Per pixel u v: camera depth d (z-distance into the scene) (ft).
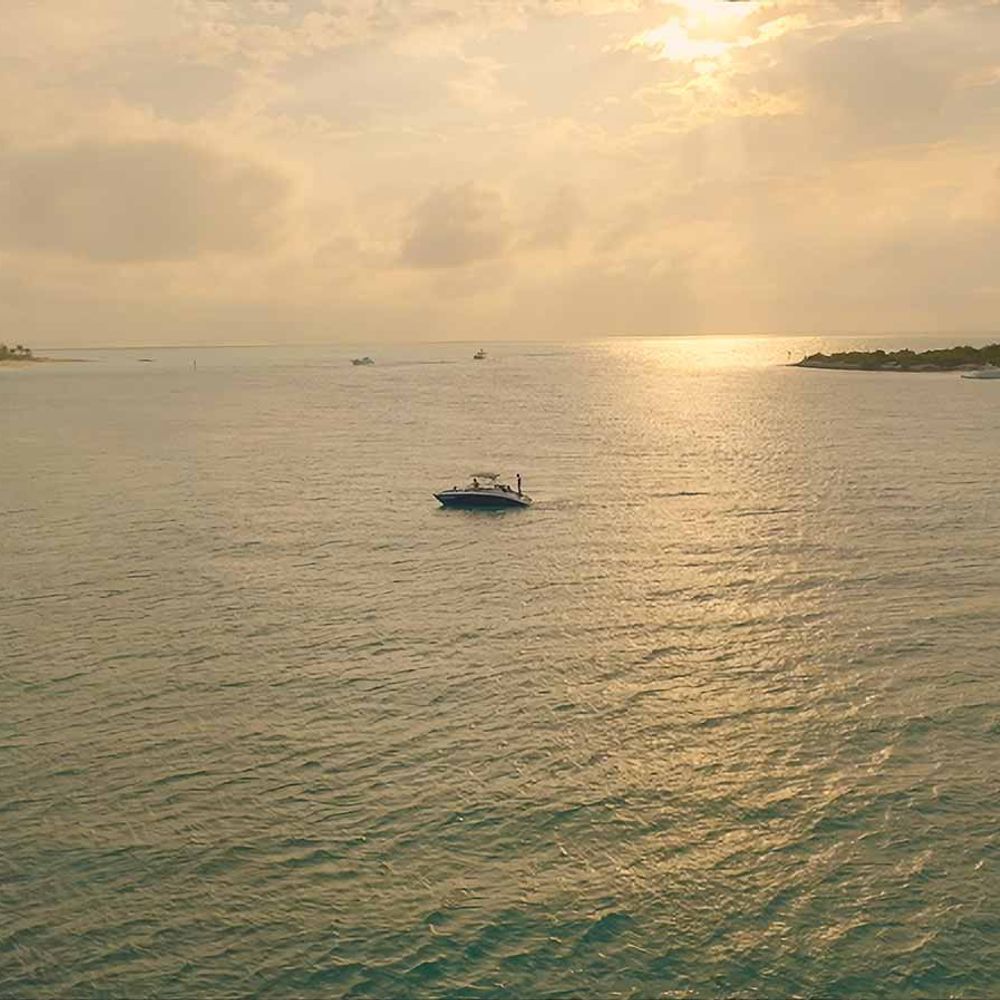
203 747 144.66
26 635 193.47
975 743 144.25
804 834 122.52
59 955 102.27
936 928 105.70
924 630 191.52
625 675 171.63
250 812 127.24
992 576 228.02
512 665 176.86
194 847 119.85
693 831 123.24
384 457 461.78
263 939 104.47
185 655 182.19
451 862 116.98
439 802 129.59
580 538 279.69
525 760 140.87
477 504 327.67
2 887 112.47
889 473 383.04
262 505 333.83
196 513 318.86
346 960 101.55
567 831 123.24
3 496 351.87
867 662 175.63
